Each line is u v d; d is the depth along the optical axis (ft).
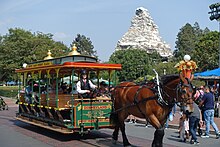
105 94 44.19
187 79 30.09
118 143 41.32
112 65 44.68
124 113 37.60
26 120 57.47
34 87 55.11
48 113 48.01
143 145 40.04
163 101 30.96
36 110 53.36
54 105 44.98
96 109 42.57
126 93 36.32
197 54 196.95
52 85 49.49
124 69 258.16
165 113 31.50
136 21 471.21
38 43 169.48
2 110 99.71
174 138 45.83
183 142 42.57
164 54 417.69
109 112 42.65
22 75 62.28
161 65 229.86
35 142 42.73
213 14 92.58
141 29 462.60
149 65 260.42
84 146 39.45
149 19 474.49
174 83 30.63
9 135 48.98
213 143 41.93
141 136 47.75
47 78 47.96
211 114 46.42
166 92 31.09
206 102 46.47
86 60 47.47
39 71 51.11
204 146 39.81
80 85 43.37
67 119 43.19
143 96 32.76
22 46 165.27
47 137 46.78
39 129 55.52
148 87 32.50
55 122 45.62
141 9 475.72
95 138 45.29
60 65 42.52
